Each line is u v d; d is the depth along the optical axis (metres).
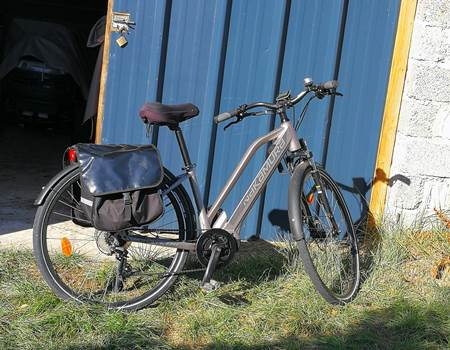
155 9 4.77
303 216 4.05
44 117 8.86
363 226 5.13
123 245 3.69
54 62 8.77
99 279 4.05
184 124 4.93
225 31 4.81
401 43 4.92
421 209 5.03
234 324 3.72
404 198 5.00
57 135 9.17
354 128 5.09
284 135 3.98
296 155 4.00
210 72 4.85
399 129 5.02
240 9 4.82
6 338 3.39
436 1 4.76
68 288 3.71
